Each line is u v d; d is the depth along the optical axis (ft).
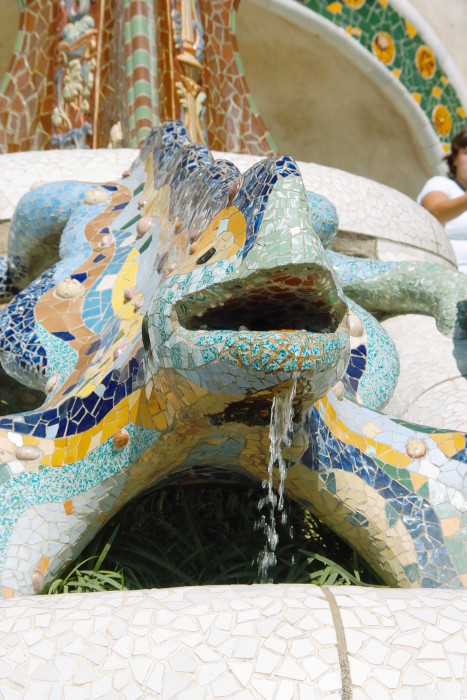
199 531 10.60
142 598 6.59
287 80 31.58
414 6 31.71
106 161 16.34
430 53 31.32
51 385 10.91
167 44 20.81
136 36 20.48
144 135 19.65
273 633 6.10
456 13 32.63
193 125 20.90
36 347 11.39
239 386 7.73
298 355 7.30
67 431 9.69
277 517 10.73
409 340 14.29
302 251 7.25
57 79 21.66
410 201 17.94
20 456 9.47
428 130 31.50
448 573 9.43
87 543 9.59
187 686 5.89
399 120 31.81
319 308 7.70
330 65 31.04
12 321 11.78
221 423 8.52
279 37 30.55
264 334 7.37
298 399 7.85
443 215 20.84
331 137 32.45
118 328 10.55
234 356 7.44
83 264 12.36
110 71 21.18
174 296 7.96
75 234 13.10
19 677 6.09
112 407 9.39
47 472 9.46
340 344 7.54
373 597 6.45
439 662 5.95
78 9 21.54
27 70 22.43
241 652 6.01
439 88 31.63
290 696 5.77
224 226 8.04
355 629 6.12
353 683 5.82
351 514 9.69
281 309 7.80
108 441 9.32
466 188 21.72
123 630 6.25
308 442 9.40
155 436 8.97
